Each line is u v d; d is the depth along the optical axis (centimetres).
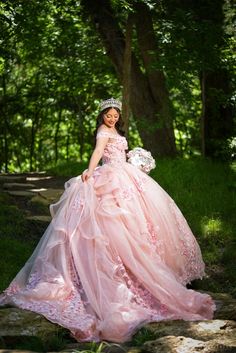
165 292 524
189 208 837
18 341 468
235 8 1149
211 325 488
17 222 777
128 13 1076
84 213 564
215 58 1085
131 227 561
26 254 677
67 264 541
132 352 441
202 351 431
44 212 840
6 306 526
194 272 610
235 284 657
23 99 1822
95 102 1797
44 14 1283
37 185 1022
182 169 1032
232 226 779
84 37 1402
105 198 575
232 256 701
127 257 542
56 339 473
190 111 1819
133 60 1259
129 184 590
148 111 1244
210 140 1144
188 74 1215
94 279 525
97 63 1443
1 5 947
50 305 510
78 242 550
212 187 925
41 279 539
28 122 1991
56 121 1983
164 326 495
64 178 1102
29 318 492
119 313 492
